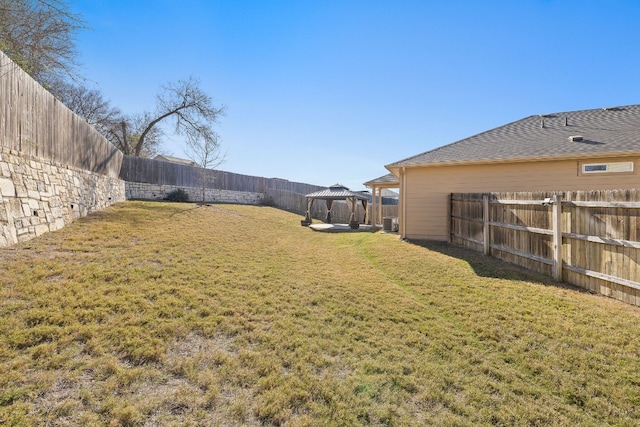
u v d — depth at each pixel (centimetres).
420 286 501
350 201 1455
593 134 881
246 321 347
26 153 568
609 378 258
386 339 319
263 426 198
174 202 1410
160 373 247
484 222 725
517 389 244
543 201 530
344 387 239
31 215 573
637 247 381
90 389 222
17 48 680
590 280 455
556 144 870
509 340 320
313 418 206
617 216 409
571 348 303
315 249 851
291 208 2123
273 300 416
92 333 291
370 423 204
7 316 305
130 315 334
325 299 430
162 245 649
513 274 555
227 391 230
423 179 981
